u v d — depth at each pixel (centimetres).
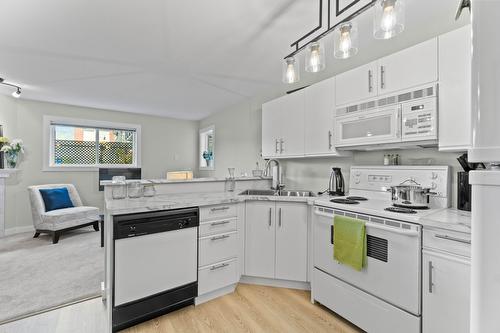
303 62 287
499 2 54
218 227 220
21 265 284
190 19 194
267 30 211
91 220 412
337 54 148
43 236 402
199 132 615
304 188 315
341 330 177
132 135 545
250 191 302
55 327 177
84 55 257
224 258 223
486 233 54
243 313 197
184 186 268
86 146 496
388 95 190
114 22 197
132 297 173
